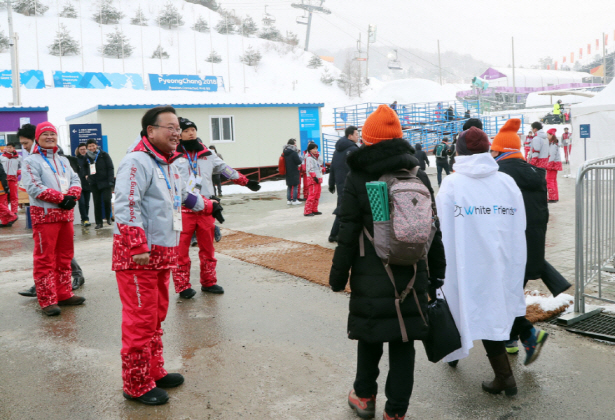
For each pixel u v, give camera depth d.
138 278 3.03
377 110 2.62
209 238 5.33
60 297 5.08
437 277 2.77
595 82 68.25
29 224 10.76
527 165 3.47
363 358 2.79
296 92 56.69
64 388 3.32
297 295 5.25
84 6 72.88
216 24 78.81
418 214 2.40
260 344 3.99
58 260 5.03
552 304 4.45
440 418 2.84
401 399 2.63
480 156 3.10
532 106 50.62
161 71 55.12
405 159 2.51
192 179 4.04
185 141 5.00
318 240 8.12
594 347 3.71
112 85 39.47
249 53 63.62
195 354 3.83
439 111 27.98
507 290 3.12
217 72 58.66
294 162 13.05
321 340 4.04
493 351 3.07
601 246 4.46
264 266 6.48
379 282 2.53
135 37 65.56
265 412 2.96
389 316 2.52
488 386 3.12
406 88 33.75
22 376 3.52
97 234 9.72
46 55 53.59
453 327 2.88
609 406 2.89
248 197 15.35
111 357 3.83
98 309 4.99
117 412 3.00
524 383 3.22
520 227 3.14
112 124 17.44
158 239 3.09
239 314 4.71
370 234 2.55
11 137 15.43
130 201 2.94
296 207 12.70
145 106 17.81
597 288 5.08
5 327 4.55
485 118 30.09
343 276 2.62
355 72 65.94
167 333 4.27
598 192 4.41
